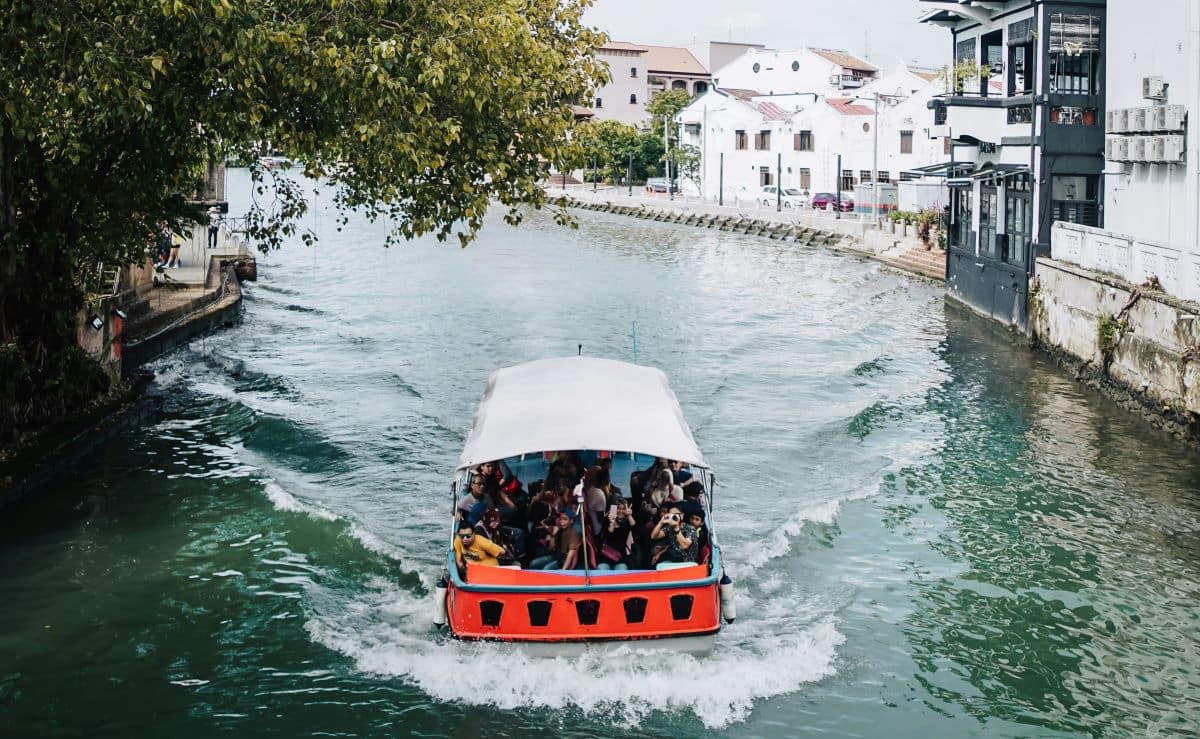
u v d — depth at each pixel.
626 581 12.57
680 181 89.06
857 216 63.66
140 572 15.46
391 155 16.97
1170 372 21.80
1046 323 29.25
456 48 17.14
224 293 36.59
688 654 12.68
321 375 27.16
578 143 19.56
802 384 26.45
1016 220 31.88
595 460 15.32
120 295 26.91
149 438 21.64
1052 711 12.18
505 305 38.94
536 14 20.00
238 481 19.25
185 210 22.28
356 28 16.75
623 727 11.69
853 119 72.06
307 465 20.23
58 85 15.86
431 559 15.94
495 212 84.81
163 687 12.49
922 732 11.72
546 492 13.88
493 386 16.27
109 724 11.75
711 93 84.06
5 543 16.38
